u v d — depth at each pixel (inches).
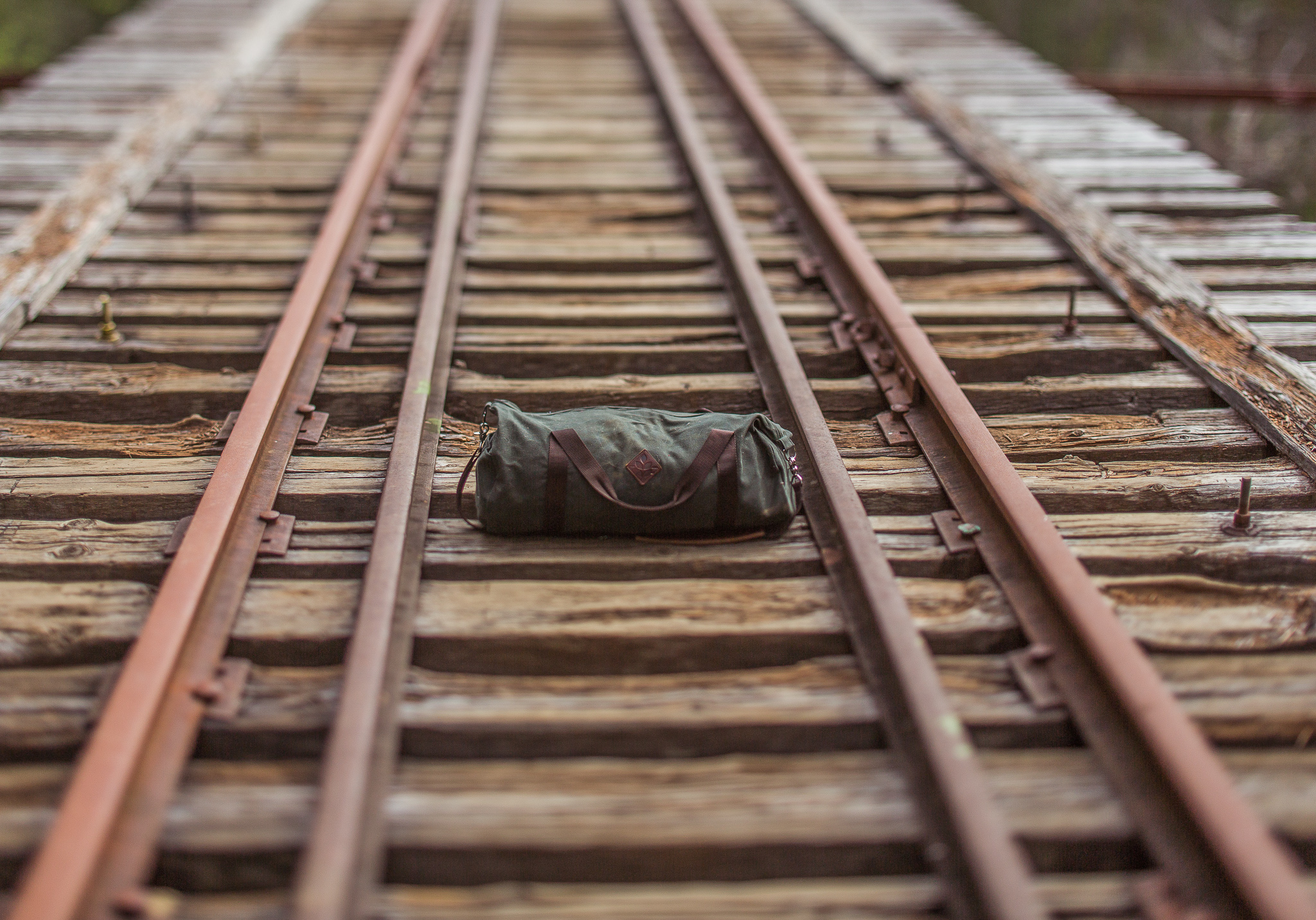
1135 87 383.2
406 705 107.2
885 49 374.6
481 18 388.2
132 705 96.9
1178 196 249.1
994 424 163.6
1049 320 195.9
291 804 95.1
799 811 96.5
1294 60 791.1
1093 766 100.7
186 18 409.7
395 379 173.8
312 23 410.3
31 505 141.9
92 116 295.6
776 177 261.7
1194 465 151.7
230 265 218.4
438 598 122.7
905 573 129.2
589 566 129.0
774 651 118.6
